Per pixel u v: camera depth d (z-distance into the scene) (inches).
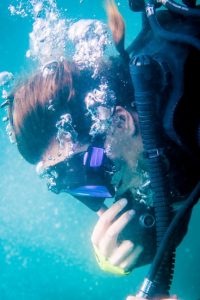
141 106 50.2
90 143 58.6
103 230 59.6
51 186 61.6
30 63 62.2
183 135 50.4
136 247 60.2
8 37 438.0
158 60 50.1
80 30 57.7
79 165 59.6
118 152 59.1
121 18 57.0
